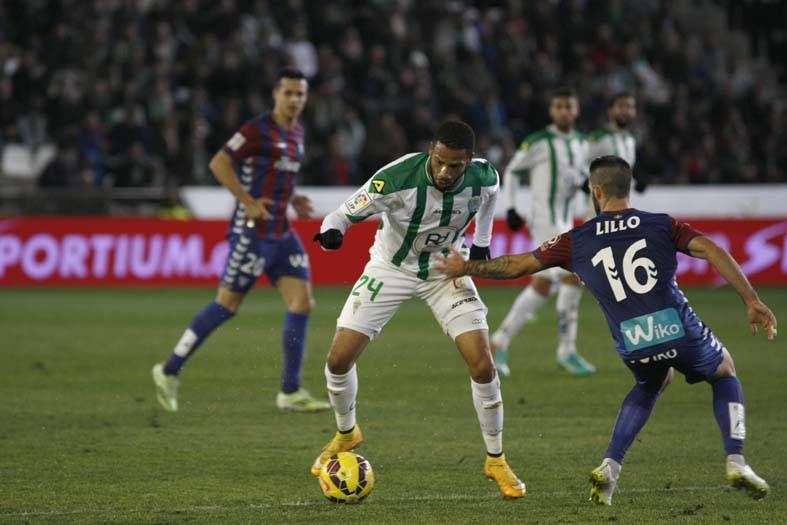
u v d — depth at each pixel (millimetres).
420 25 81062
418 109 72875
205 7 75625
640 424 20703
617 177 20609
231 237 31781
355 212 21891
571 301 37438
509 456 25188
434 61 77688
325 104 72250
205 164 68938
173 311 54281
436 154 20938
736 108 81250
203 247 64188
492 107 75375
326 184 68812
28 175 70250
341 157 69188
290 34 77500
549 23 82375
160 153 68312
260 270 31391
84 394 33375
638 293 19859
